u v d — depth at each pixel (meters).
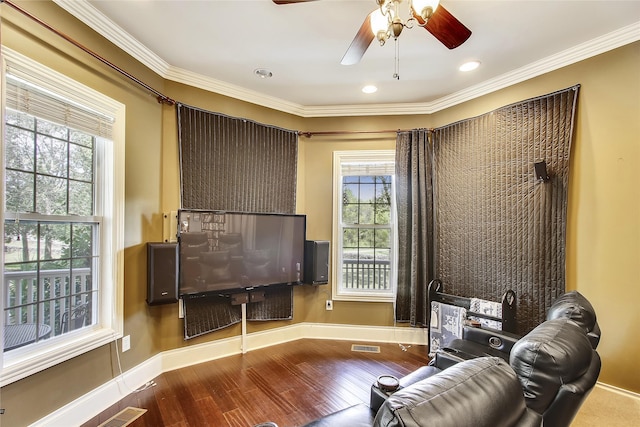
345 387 2.53
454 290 3.31
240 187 3.25
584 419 2.02
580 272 2.49
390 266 3.74
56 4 1.89
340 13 2.11
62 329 1.99
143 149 2.56
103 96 2.18
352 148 3.73
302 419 2.10
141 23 2.22
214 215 2.89
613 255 2.34
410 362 3.01
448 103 3.45
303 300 3.72
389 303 3.62
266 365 2.92
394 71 2.89
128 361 2.40
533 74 2.79
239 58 2.69
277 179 3.53
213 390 2.46
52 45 1.86
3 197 1.62
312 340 3.62
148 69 2.64
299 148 3.75
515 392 0.85
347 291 3.73
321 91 3.32
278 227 3.32
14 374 1.63
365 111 3.70
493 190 3.01
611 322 2.33
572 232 2.54
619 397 2.24
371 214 3.80
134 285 2.46
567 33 2.32
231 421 2.07
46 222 1.92
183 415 2.13
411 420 0.63
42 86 1.80
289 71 2.91
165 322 2.79
